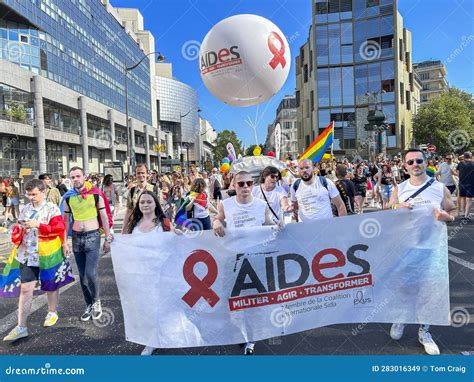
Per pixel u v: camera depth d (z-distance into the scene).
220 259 3.59
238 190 3.80
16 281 4.23
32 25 31.81
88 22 40.72
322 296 3.65
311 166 4.54
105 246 4.14
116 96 48.94
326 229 3.62
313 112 40.22
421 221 3.63
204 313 3.59
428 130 42.41
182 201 7.35
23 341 4.05
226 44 4.57
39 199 4.28
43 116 34.38
